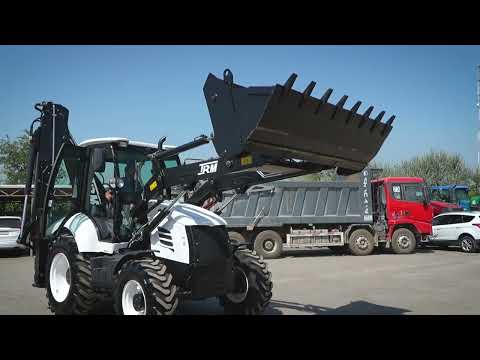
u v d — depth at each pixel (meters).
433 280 10.25
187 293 5.43
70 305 6.29
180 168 5.53
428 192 17.22
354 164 5.41
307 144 4.77
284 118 4.46
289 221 15.81
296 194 15.98
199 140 5.25
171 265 5.60
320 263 13.92
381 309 7.11
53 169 7.04
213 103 4.93
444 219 18.59
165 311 4.97
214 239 5.73
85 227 6.35
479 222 17.19
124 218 6.34
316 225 16.52
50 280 6.80
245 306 6.15
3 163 31.86
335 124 4.93
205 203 6.06
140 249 5.90
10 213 25.25
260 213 15.52
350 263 13.88
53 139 7.72
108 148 6.66
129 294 5.38
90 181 6.80
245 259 6.24
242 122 4.55
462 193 23.42
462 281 10.09
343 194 16.48
